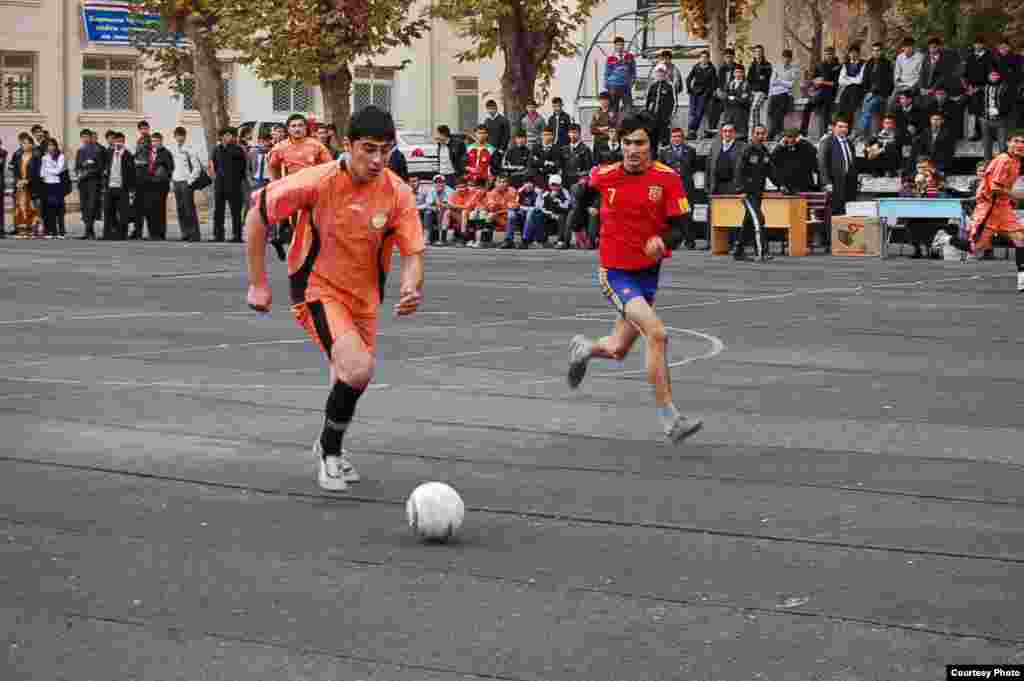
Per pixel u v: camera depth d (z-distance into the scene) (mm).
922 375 14625
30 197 40562
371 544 8172
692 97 37500
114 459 10484
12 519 8750
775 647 6391
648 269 11359
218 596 7180
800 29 44781
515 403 12898
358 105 62156
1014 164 23172
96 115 56125
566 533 8422
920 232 30312
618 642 6469
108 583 7402
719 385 13977
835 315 20031
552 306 21234
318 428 11711
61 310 21047
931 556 7879
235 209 38312
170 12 44125
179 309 21188
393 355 16047
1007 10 40500
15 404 12852
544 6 41000
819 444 11039
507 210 34469
